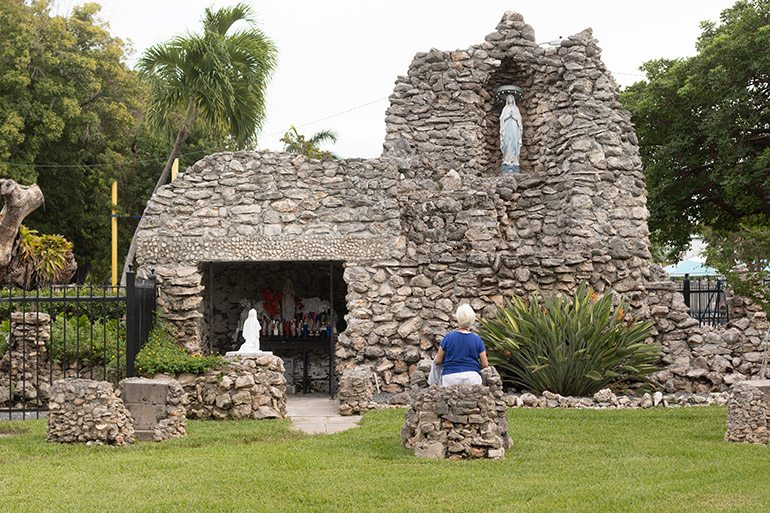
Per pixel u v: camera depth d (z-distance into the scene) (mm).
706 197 23609
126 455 7766
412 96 16203
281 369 10688
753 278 12422
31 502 5977
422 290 13773
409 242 14102
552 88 16188
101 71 31531
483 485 6508
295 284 16750
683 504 5918
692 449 8016
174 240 13734
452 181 15508
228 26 21562
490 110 16984
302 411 11836
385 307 13695
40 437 8594
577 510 5789
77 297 10742
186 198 13844
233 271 16578
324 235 13820
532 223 15547
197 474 6906
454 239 14250
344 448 8109
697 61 21641
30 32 28156
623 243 14461
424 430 7656
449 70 16234
